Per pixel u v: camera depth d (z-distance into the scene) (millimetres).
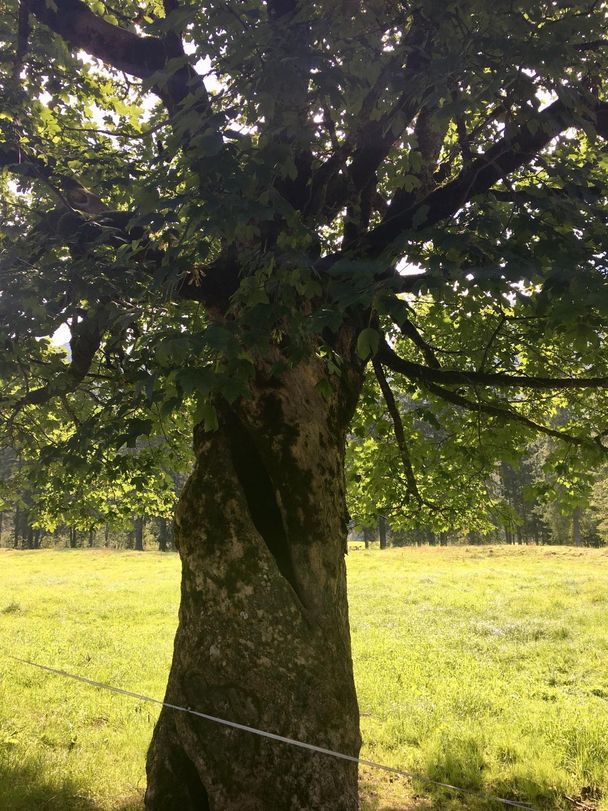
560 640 13664
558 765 7047
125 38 5469
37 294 4195
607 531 54594
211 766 3922
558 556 31859
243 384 3109
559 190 3898
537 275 2959
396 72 3297
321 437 4691
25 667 10930
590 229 3393
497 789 6605
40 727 7965
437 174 6043
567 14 4008
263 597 4133
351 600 19562
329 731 4047
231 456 4512
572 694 9820
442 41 3473
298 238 3498
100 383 7504
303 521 4418
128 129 7645
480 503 9672
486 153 4629
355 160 4629
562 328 3477
